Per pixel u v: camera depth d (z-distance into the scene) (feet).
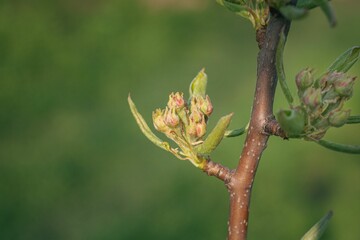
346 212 40.22
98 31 66.54
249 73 60.18
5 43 63.77
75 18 69.51
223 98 54.85
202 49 65.51
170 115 9.18
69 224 42.11
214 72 60.80
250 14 9.04
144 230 40.14
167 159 45.29
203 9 71.05
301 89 8.46
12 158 47.50
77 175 45.83
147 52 64.18
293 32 66.80
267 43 8.50
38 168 46.24
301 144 44.47
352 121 8.64
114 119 52.54
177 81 60.59
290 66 59.88
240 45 66.33
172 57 64.23
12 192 44.27
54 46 64.13
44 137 50.93
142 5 71.15
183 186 42.11
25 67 61.00
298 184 42.55
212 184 42.06
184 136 9.16
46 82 59.36
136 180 44.29
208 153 8.99
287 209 40.52
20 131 52.13
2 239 41.75
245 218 8.68
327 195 42.11
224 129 8.89
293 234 39.70
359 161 43.62
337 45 64.75
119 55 63.31
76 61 61.98
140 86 59.88
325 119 8.26
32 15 67.82
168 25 67.67
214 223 40.14
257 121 8.53
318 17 68.39
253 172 8.66
